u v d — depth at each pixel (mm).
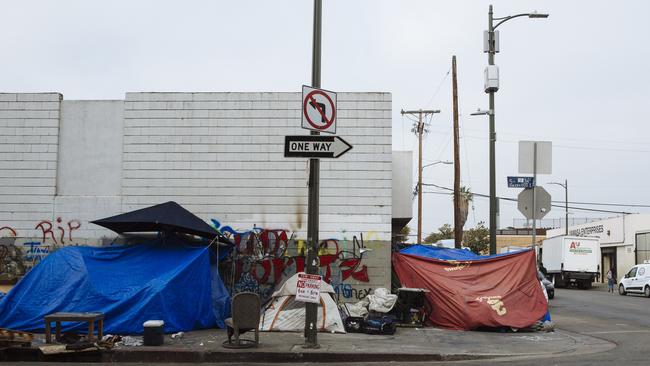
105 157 15711
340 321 12617
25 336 10062
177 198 15461
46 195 15641
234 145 15523
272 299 13398
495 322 13438
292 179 15391
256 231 15297
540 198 14930
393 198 17969
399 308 14047
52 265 12695
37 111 15852
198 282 12828
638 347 11789
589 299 28281
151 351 10031
